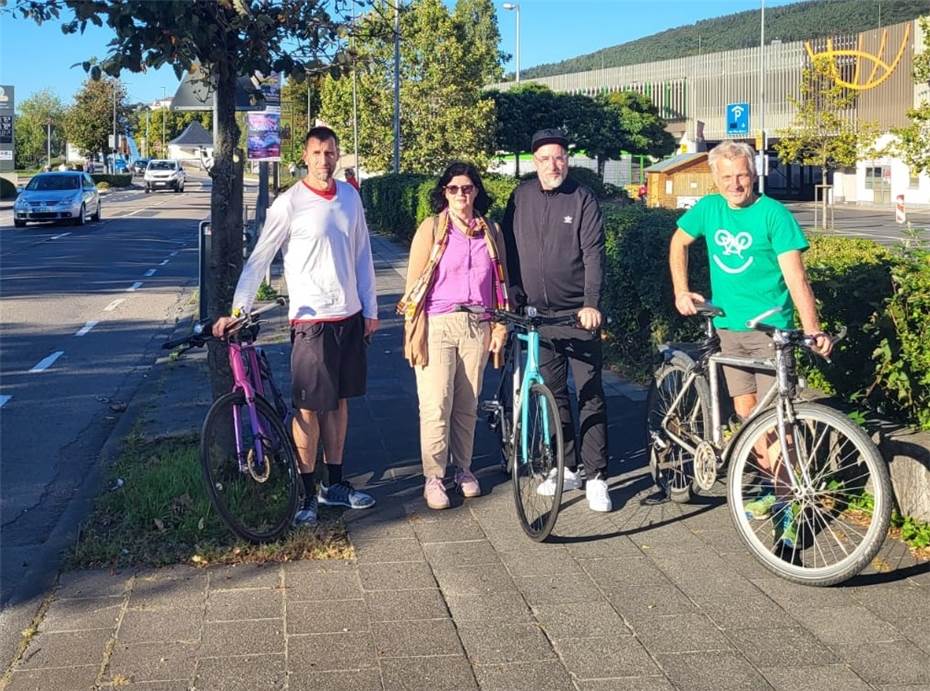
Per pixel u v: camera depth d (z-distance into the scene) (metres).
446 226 5.88
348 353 5.70
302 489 5.72
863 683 3.88
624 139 60.69
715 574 4.93
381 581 4.88
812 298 5.04
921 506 5.10
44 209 33.28
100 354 11.90
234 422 5.47
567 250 5.87
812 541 5.17
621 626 4.38
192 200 55.44
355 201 5.73
